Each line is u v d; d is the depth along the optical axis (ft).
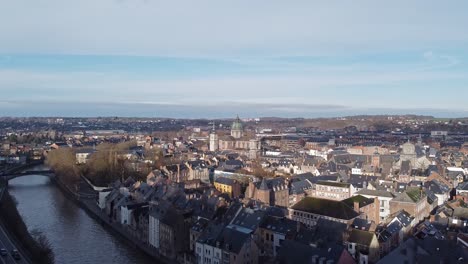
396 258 469.16
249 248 546.26
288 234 592.60
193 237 645.10
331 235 590.96
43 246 630.74
